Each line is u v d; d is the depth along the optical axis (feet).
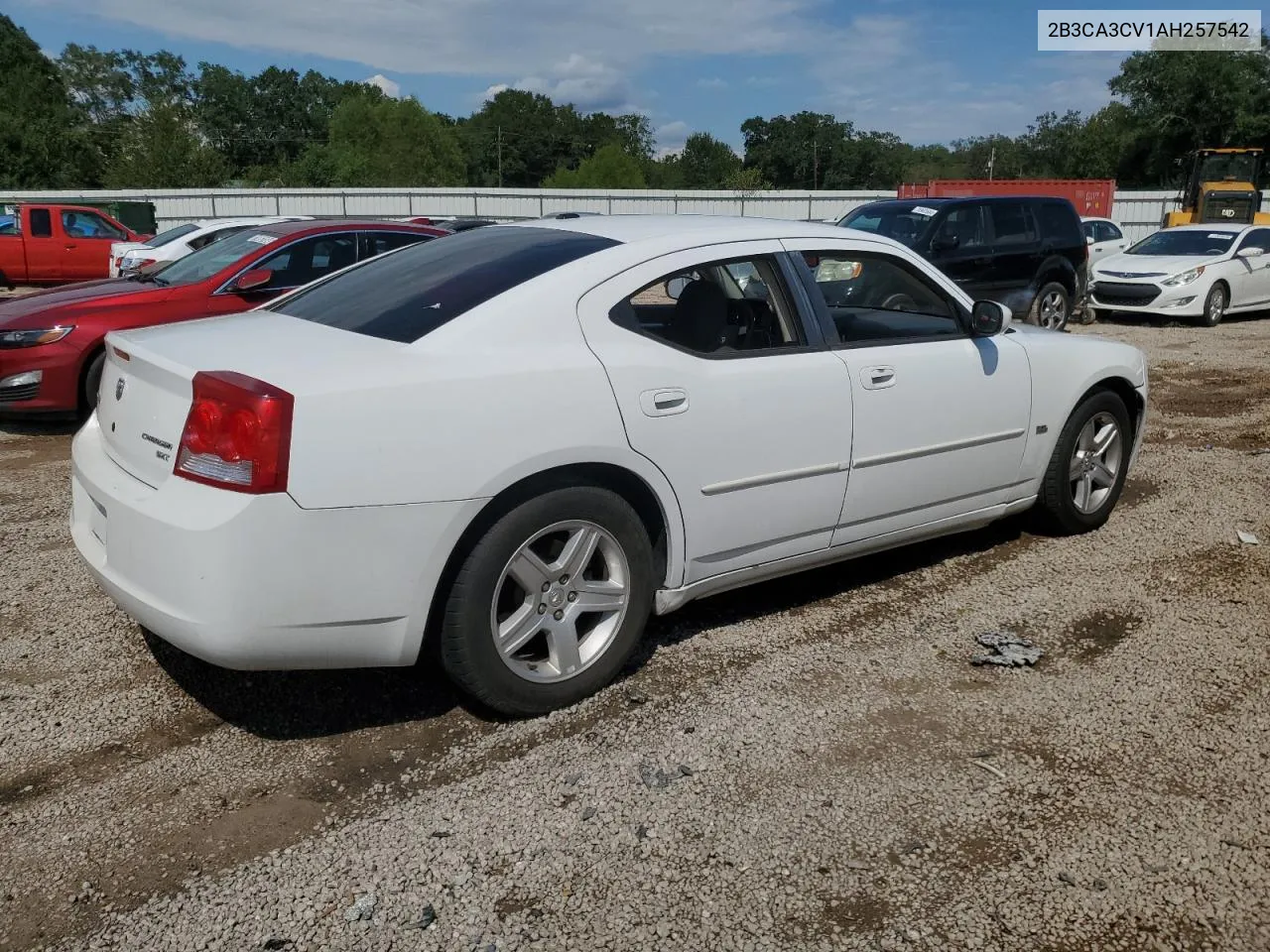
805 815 9.21
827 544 13.21
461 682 10.34
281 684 11.62
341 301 11.94
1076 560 15.78
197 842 8.82
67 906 8.02
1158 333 46.26
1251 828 9.03
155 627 9.45
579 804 9.36
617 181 297.12
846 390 12.71
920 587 14.69
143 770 9.91
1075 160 234.58
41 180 199.21
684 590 11.93
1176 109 194.80
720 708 11.13
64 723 10.73
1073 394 15.88
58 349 23.81
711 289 12.07
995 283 38.63
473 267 11.60
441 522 9.66
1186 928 7.86
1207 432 24.99
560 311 10.77
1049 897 8.17
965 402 14.20
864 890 8.26
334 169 202.90
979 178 341.62
